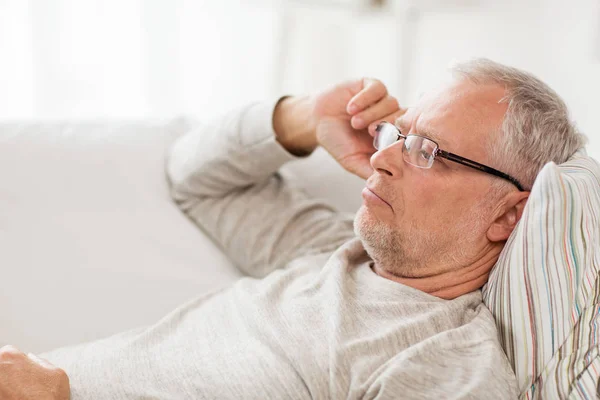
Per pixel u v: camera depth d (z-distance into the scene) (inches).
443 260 42.8
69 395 39.6
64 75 110.1
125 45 114.1
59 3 106.9
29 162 56.4
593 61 94.7
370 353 37.1
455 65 43.8
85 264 52.1
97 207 55.8
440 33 119.3
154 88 118.2
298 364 37.5
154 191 59.2
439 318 39.1
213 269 55.4
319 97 53.6
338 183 62.6
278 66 124.8
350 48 133.0
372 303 40.9
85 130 61.7
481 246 42.5
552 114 41.5
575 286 37.8
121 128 63.5
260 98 128.0
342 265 44.9
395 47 123.3
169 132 66.3
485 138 41.0
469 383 34.3
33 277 50.3
